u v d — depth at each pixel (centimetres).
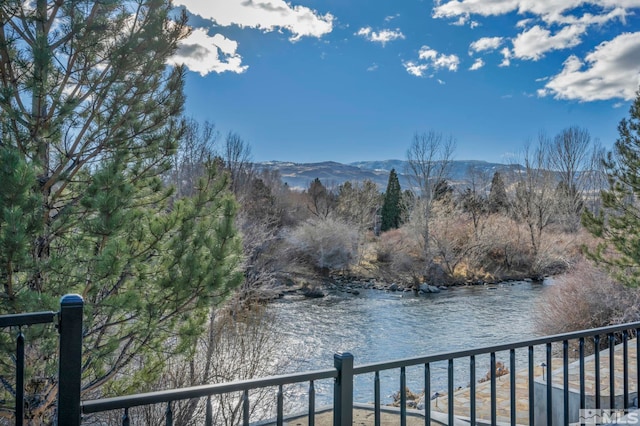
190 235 455
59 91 407
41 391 380
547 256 2555
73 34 407
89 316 386
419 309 1728
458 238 2683
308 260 2488
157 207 525
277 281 1980
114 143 446
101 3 413
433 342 1295
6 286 348
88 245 413
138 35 430
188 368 673
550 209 2841
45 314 161
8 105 376
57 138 419
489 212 3134
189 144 1745
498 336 1345
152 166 495
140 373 477
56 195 427
